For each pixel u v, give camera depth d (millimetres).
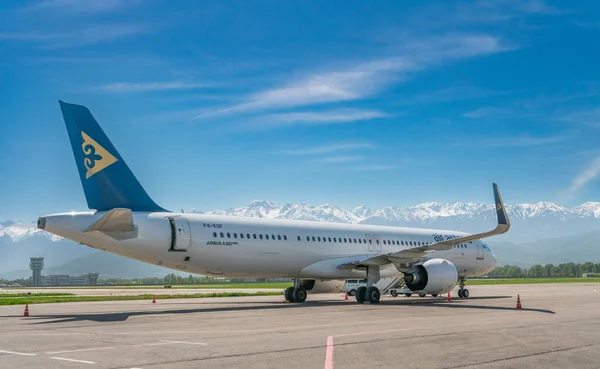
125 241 26281
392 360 11984
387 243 37156
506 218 28875
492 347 13719
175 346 13852
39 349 13477
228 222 30062
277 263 31562
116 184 26891
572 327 18031
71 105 25922
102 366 11258
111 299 43281
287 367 11219
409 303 32656
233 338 15383
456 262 40594
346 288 45094
